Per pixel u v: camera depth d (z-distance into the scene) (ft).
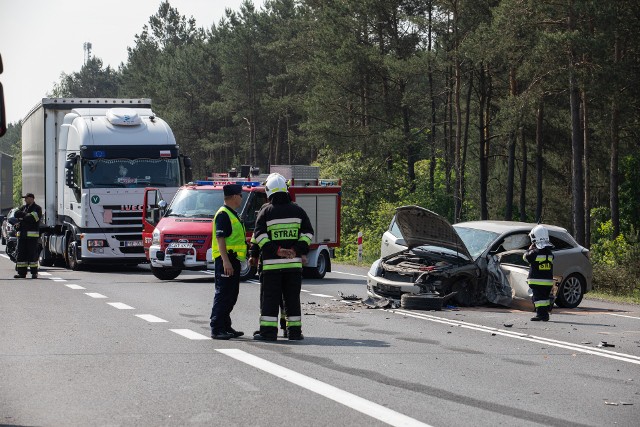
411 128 247.09
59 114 120.16
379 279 75.41
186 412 33.30
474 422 32.45
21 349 48.19
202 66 400.67
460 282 74.74
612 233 189.06
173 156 112.98
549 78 177.58
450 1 214.69
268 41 343.67
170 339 52.37
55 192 120.47
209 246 95.76
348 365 44.24
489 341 54.95
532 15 170.09
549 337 57.82
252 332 56.49
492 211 268.21
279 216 52.60
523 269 73.05
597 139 222.69
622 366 46.88
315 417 32.71
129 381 39.24
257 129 372.38
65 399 35.47
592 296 93.71
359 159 234.79
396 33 231.30
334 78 233.14
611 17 159.53
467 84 245.86
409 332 58.18
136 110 118.93
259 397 36.11
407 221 73.36
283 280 53.16
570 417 33.91
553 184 257.34
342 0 234.17
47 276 104.94
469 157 274.57
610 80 161.58
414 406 34.96
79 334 54.29
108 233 110.63
